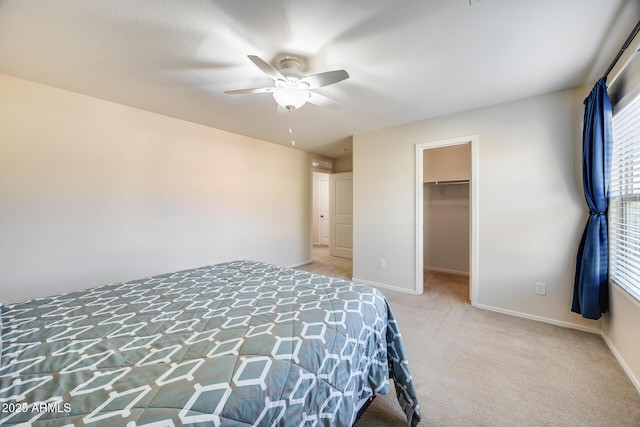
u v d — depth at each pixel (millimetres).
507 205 2604
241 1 1306
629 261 1716
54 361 865
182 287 1660
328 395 990
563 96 2322
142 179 2865
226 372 808
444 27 1493
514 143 2555
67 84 2240
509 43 1641
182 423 641
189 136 3254
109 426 603
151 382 752
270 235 4312
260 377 815
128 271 2777
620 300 1799
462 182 4141
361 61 1853
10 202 2145
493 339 2129
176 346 958
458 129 2871
